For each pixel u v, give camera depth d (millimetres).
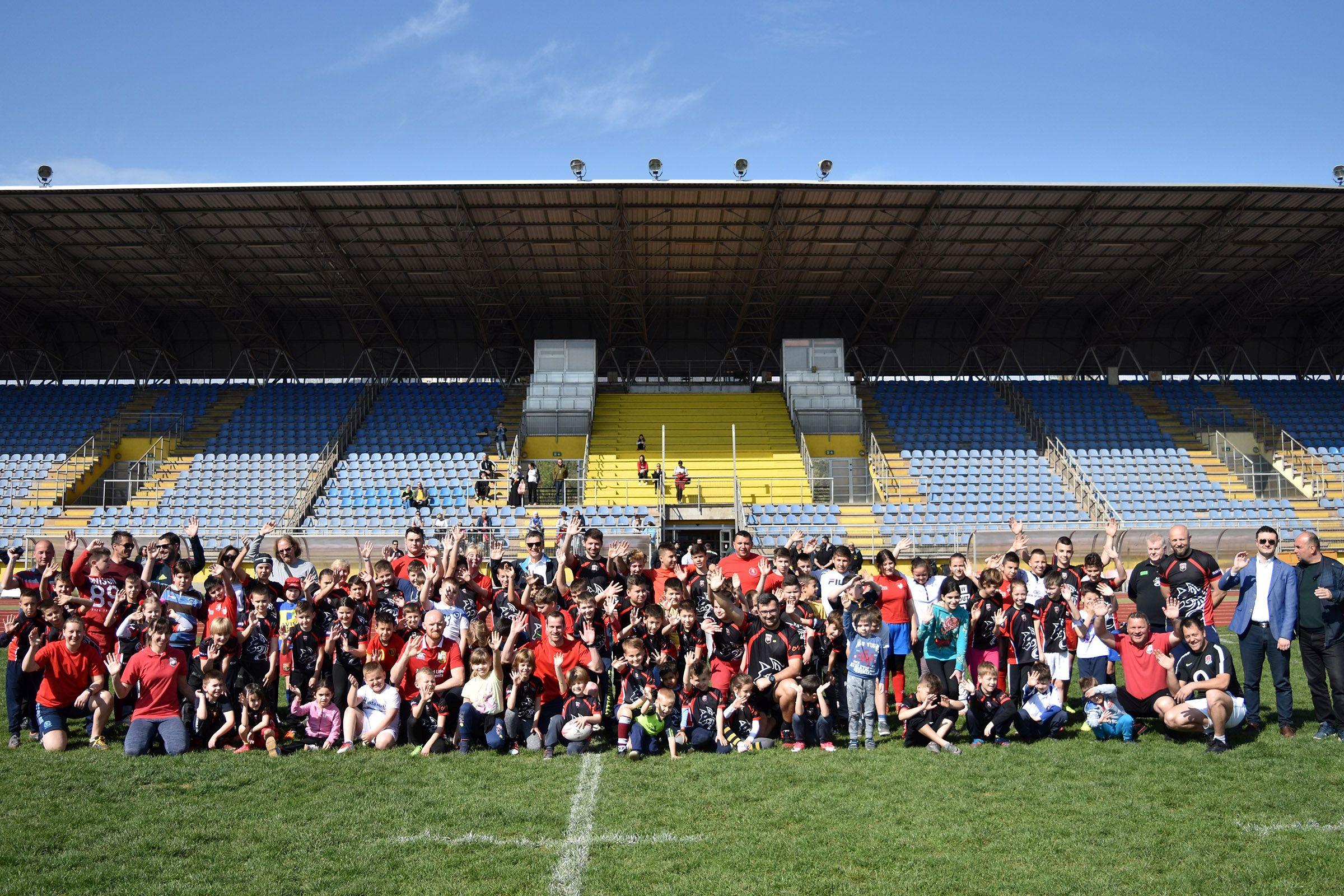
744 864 6961
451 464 33594
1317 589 10211
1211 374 41031
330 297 37000
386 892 6488
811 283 36031
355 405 37031
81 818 8047
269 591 11375
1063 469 33188
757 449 34875
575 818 8023
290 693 11359
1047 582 11125
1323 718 10383
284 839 7520
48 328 39688
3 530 29844
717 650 10773
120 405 38094
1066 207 29016
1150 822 7762
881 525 29453
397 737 10719
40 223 29375
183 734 10406
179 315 39188
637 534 25906
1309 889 6434
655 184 27016
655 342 40156
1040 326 40500
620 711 10180
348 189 27047
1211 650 10289
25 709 10969
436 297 37219
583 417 35219
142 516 30500
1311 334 40594
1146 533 26062
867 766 9648
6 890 6480
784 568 12570
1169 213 29562
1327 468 34219
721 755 10148
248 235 30766
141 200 27812
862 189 27625
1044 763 9602
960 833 7566
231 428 36250
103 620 11578
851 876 6734
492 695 10508
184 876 6766
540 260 33375
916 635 11625
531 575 11945
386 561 12555
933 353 40719
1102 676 10961
